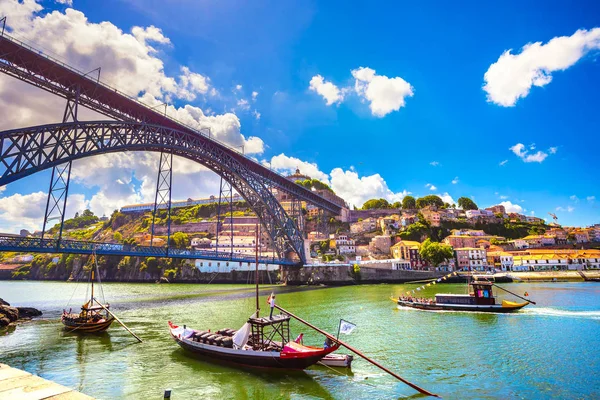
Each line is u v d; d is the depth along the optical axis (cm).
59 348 2603
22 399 922
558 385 1836
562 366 2131
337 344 2017
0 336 3011
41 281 14400
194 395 1738
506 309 4088
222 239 14875
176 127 6562
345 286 9331
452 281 9850
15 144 4044
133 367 2150
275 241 9425
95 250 4912
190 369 2108
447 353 2430
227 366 2158
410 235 15962
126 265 13525
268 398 1702
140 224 19525
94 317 3234
